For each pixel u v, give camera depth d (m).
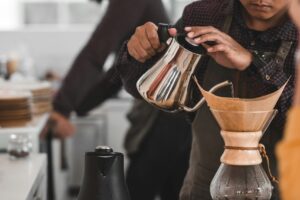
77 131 5.64
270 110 1.66
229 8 2.15
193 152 2.23
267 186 1.69
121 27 3.38
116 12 3.38
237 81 2.08
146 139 3.37
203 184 2.17
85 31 6.24
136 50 2.03
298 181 1.15
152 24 1.99
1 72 5.38
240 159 1.65
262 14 1.96
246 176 1.67
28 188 2.14
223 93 2.10
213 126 2.12
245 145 1.66
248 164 1.66
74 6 6.31
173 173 3.40
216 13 2.21
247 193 1.66
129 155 3.45
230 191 1.67
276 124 2.03
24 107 3.11
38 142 3.19
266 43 2.09
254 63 1.95
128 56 2.14
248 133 1.65
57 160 4.59
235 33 2.13
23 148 2.66
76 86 3.65
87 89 3.63
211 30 1.89
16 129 3.00
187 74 1.88
